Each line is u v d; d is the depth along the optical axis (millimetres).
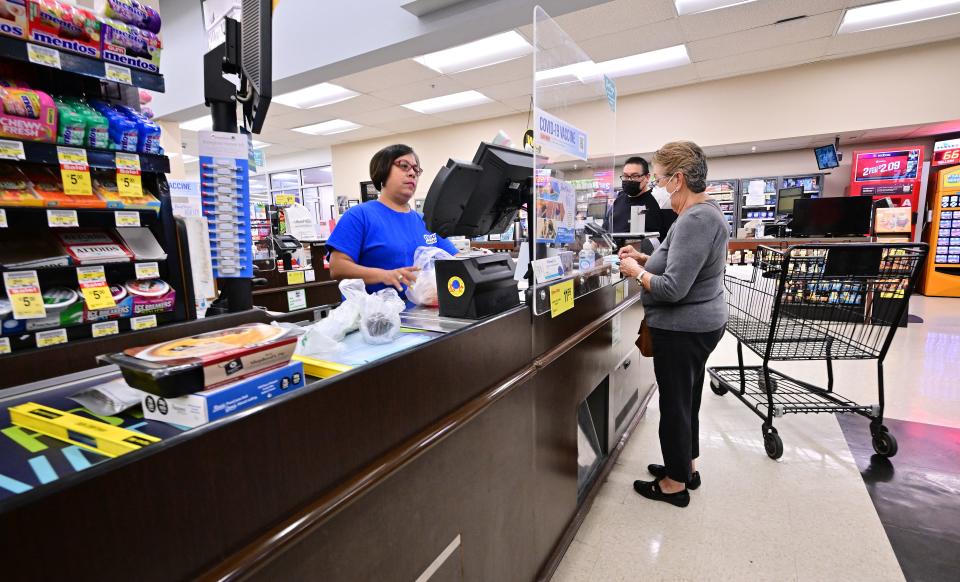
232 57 1337
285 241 3672
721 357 4062
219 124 1428
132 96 1329
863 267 2363
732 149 7828
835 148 6895
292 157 11953
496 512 1239
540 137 1402
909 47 5930
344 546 764
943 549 1707
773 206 8234
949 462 2287
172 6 5566
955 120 5910
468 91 7102
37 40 991
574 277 1685
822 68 6426
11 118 968
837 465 2299
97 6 1115
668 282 1728
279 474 650
